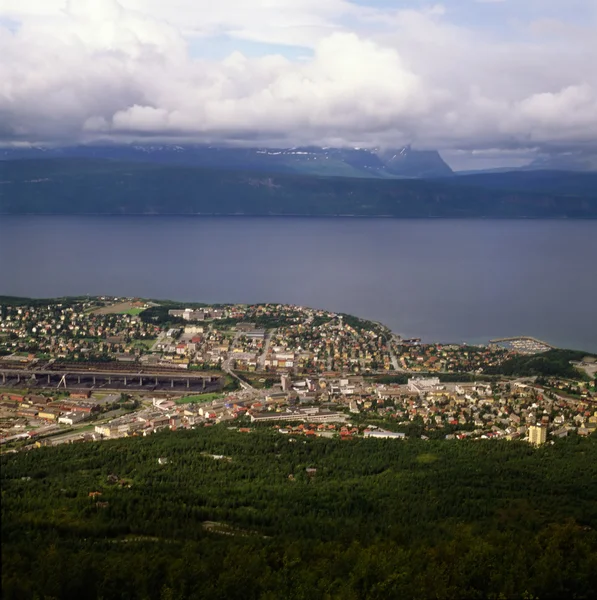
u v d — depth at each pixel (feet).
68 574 566.36
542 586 572.51
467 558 599.57
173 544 641.40
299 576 580.71
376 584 567.18
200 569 583.58
